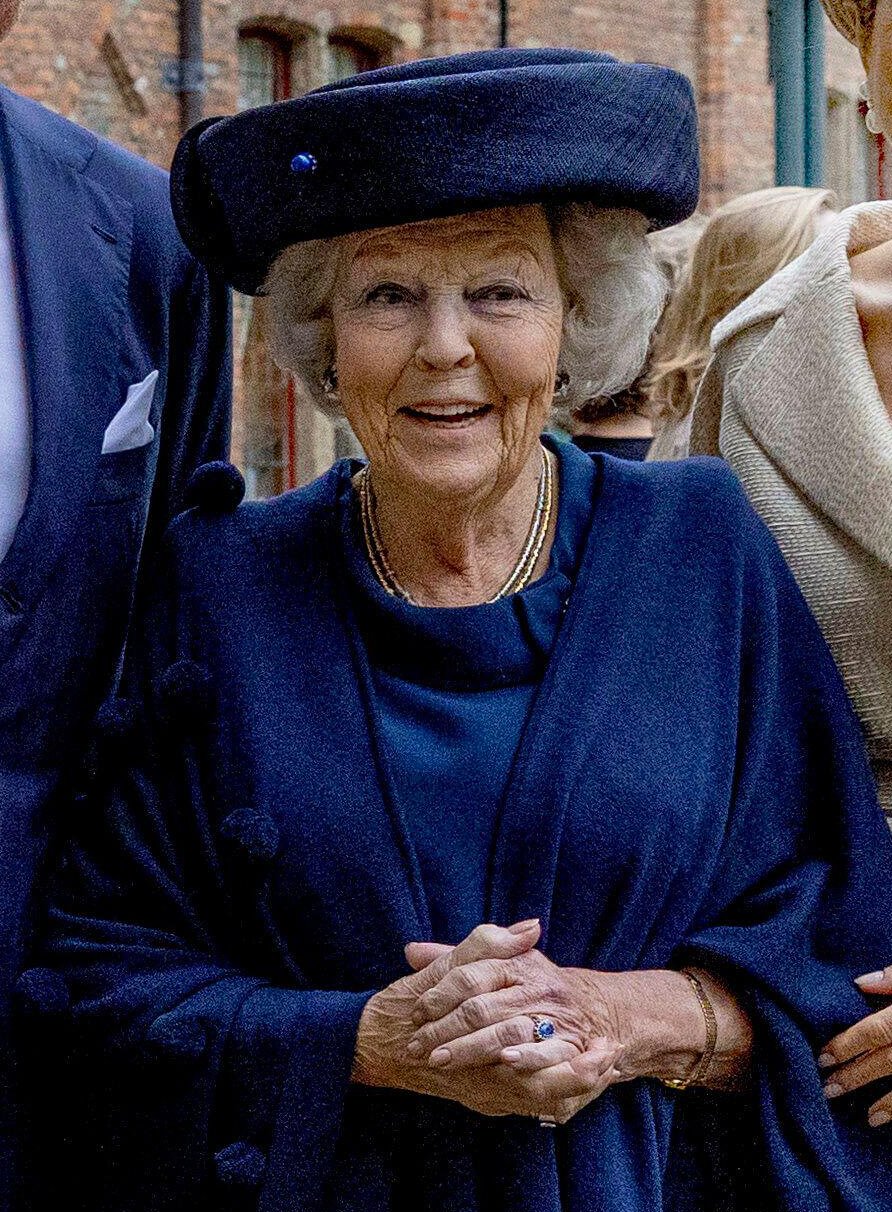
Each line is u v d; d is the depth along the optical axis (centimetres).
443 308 197
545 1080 183
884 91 222
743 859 209
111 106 1127
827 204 377
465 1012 186
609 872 199
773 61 529
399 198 192
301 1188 194
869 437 218
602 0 1285
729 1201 210
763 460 232
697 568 213
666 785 201
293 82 1227
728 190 1323
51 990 207
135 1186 203
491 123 191
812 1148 201
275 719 206
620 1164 199
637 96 197
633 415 375
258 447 1115
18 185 230
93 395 230
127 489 236
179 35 1145
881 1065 203
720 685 208
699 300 371
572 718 202
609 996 194
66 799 230
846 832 212
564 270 206
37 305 227
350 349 201
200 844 207
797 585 220
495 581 211
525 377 199
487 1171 199
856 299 228
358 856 199
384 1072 194
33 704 226
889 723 221
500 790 201
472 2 1245
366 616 209
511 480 204
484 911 199
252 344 1077
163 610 219
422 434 200
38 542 225
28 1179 220
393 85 191
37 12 1084
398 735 204
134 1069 202
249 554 217
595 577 210
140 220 243
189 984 203
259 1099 196
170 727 210
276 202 199
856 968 209
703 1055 201
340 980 201
